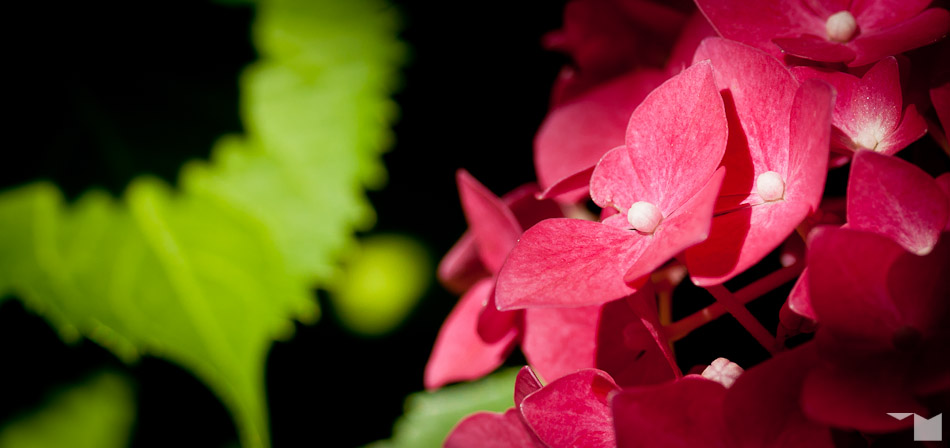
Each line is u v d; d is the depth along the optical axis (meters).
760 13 0.23
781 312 0.20
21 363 0.31
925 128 0.21
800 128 0.20
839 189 0.24
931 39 0.21
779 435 0.20
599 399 0.21
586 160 0.26
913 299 0.19
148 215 0.31
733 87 0.21
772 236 0.20
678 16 0.26
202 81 0.32
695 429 0.20
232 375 0.30
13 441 0.31
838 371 0.19
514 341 0.25
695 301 0.25
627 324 0.22
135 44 0.32
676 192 0.21
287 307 0.31
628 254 0.21
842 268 0.19
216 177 0.31
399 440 0.30
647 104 0.21
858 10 0.23
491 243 0.26
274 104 0.32
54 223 0.30
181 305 0.30
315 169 0.32
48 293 0.30
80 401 0.32
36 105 0.31
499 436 0.23
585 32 0.27
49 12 0.31
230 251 0.31
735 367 0.21
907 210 0.19
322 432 0.32
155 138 0.31
